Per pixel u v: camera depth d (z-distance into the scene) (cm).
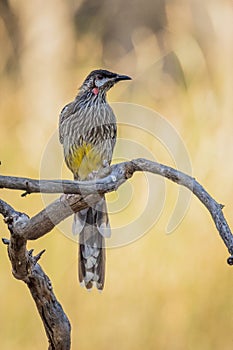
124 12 1523
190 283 987
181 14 1308
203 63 1213
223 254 995
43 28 1332
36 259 568
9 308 993
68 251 1005
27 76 1295
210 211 519
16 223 539
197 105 1145
